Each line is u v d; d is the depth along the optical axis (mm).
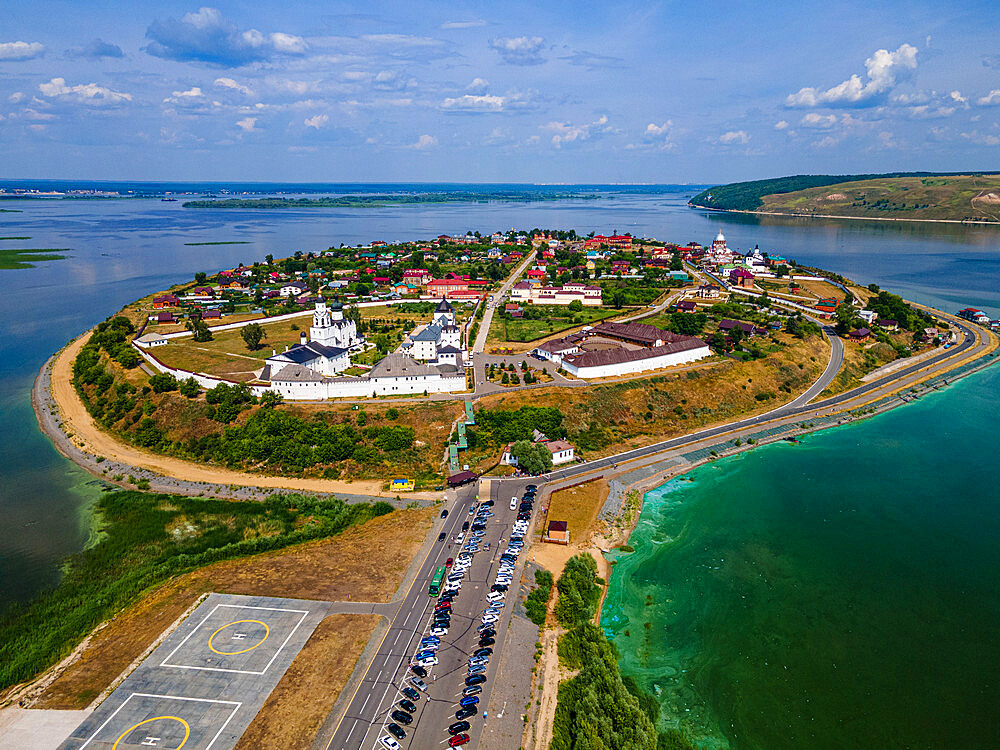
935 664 103438
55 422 199375
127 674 98000
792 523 145125
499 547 131750
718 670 102250
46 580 123562
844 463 174750
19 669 99375
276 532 139875
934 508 151125
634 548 135750
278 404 190625
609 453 178000
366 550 130500
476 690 93938
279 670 98188
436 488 156625
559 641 105500
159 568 126250
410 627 107750
